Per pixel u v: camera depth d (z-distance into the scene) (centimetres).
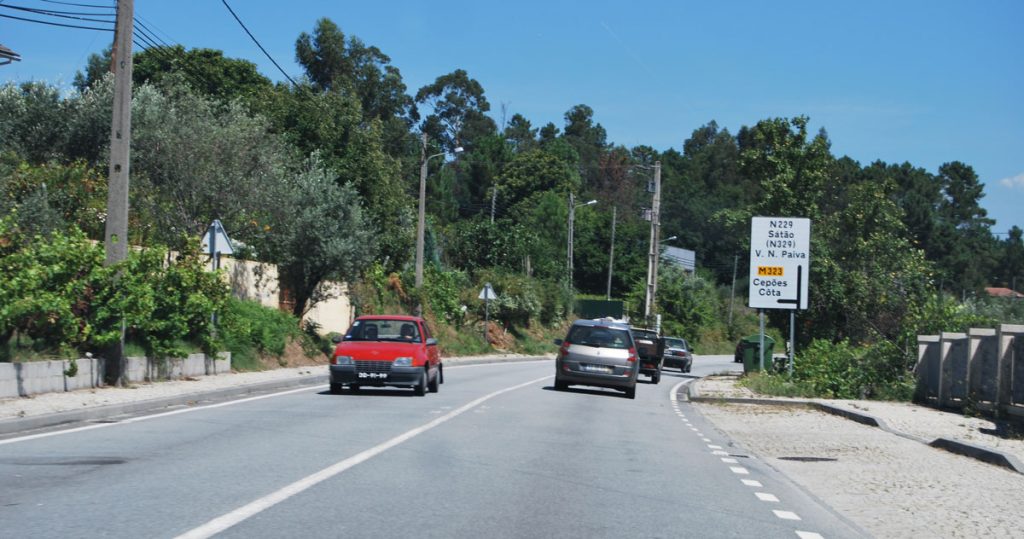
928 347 2362
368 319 2181
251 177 2827
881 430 1764
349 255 2966
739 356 6184
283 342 2817
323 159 3975
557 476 1048
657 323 4784
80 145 2873
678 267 8288
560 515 826
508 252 6153
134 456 1074
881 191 3556
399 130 7781
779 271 2853
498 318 5588
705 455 1323
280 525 732
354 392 2139
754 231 2866
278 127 3991
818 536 792
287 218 2878
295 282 3092
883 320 3444
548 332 6341
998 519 900
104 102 2861
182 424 1402
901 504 977
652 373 3456
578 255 9081
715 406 2366
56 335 1731
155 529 704
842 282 3488
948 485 1102
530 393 2372
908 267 3472
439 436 1355
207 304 2133
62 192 2380
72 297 1731
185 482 912
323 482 936
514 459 1164
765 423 1916
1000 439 1602
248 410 1642
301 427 1403
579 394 2467
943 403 2191
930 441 1555
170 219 2662
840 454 1397
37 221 2052
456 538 713
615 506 885
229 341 2502
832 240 3594
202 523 729
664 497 950
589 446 1345
